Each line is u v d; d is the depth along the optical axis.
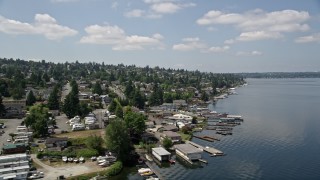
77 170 105.50
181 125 181.25
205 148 136.88
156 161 122.19
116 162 113.56
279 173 106.94
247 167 113.62
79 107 193.88
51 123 165.38
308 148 136.88
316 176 103.19
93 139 124.88
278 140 152.25
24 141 130.12
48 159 115.12
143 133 153.62
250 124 196.75
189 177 105.06
